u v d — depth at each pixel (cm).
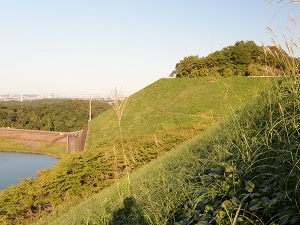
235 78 4356
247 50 2852
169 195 478
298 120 412
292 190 280
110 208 586
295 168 313
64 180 2439
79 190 2444
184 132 2752
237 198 342
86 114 12469
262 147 425
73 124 12000
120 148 2723
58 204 2373
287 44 417
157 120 5672
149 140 2672
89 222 608
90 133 6316
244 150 447
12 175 5516
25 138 8831
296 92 508
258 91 962
